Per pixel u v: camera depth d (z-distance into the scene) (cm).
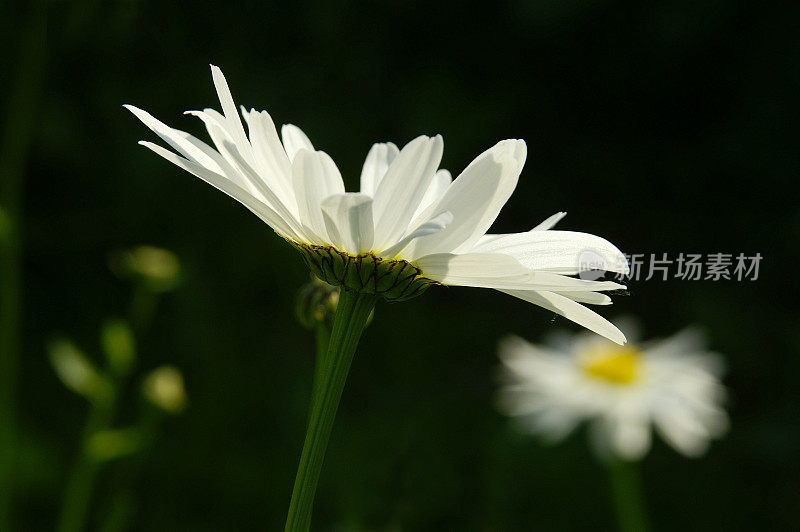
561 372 62
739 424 89
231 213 96
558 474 79
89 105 97
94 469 43
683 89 102
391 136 101
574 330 95
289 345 91
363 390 90
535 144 104
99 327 94
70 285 96
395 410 86
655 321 97
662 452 84
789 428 86
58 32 85
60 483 74
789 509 80
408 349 93
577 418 58
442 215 29
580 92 104
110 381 45
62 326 94
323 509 71
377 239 30
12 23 92
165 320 90
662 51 100
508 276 30
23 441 75
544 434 59
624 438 52
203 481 76
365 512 68
